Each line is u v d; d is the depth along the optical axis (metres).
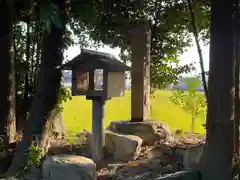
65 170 3.70
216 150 3.19
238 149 3.71
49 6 3.22
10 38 4.44
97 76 4.38
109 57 4.45
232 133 3.18
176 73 6.72
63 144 5.07
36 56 5.64
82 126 6.12
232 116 3.17
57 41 4.13
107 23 4.63
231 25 3.12
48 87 4.14
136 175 4.02
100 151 4.56
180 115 6.54
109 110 6.33
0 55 4.36
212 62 3.19
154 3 4.92
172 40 6.58
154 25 5.95
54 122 5.33
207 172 3.27
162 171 4.05
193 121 6.33
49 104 4.18
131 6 4.74
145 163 4.41
